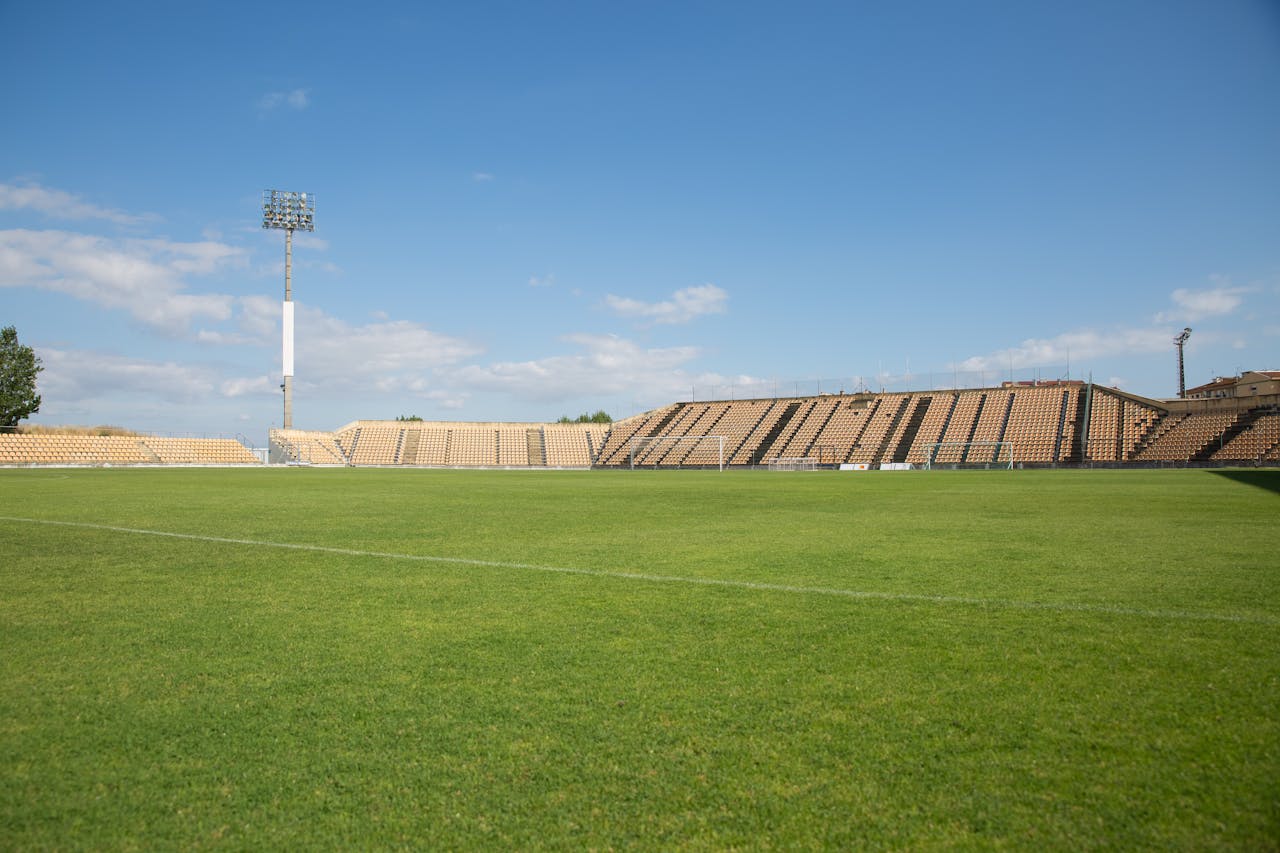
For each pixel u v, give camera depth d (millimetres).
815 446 75938
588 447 87188
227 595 8328
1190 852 3170
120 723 4617
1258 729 4352
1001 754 4082
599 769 3967
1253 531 13617
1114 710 4660
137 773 3975
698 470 69938
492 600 8016
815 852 3219
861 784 3783
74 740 4375
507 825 3451
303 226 73062
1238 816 3436
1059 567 9789
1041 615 7113
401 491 28844
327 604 7844
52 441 65000
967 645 6109
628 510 19703
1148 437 62094
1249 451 56656
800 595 8156
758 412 85500
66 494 25469
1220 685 5082
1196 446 58969
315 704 4906
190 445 73000
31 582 9141
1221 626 6641
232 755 4172
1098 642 6152
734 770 3941
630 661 5766
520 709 4789
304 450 75625
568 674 5469
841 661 5715
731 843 3289
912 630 6605
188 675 5500
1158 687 5059
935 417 74625
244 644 6309
